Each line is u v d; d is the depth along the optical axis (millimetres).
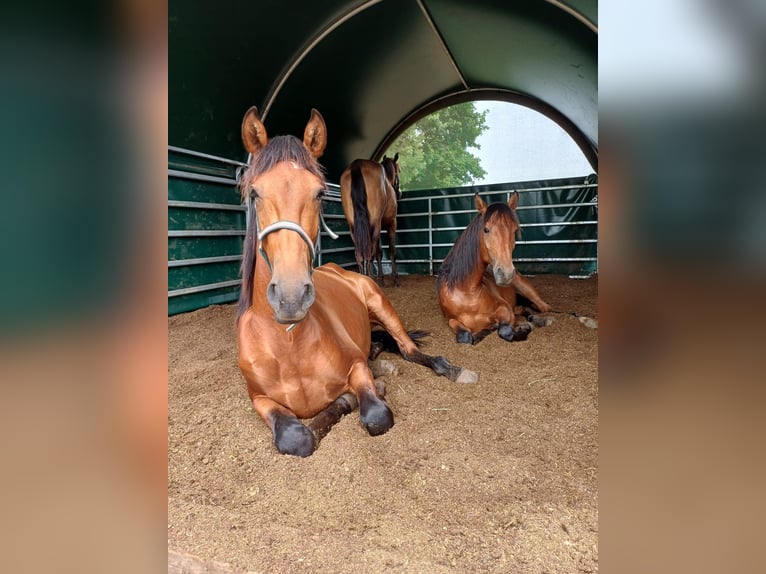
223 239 5492
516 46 6359
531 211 7988
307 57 5965
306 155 1700
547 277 7395
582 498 1497
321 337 1987
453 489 1570
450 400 2371
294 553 1266
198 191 5164
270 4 4871
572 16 5047
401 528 1372
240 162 5930
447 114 19000
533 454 1804
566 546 1265
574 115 7707
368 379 2141
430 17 6070
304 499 1543
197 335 3945
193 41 4605
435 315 4668
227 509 1489
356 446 1802
